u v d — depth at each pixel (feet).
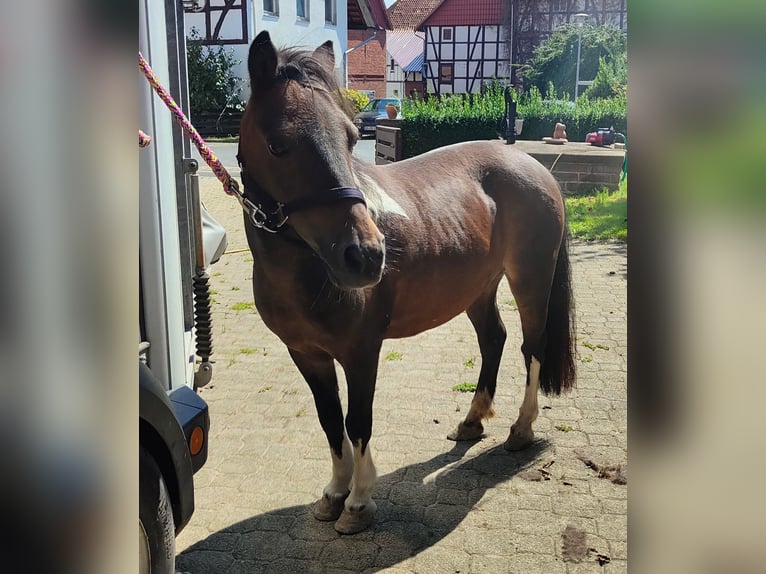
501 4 96.58
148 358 8.18
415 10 135.95
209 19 62.44
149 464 5.88
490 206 9.80
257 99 6.70
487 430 11.23
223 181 7.13
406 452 10.52
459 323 17.03
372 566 7.85
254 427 11.55
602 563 7.77
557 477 9.71
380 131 42.47
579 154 31.22
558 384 10.55
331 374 8.65
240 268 22.86
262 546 8.29
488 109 39.65
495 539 8.29
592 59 66.54
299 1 71.15
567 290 10.49
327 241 6.46
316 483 9.78
